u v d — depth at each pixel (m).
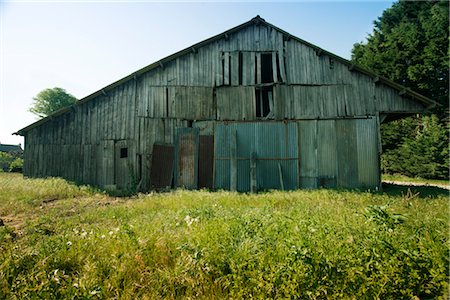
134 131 12.36
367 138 11.87
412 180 20.95
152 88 12.52
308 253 2.91
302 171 11.93
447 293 2.66
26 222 5.49
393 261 2.89
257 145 12.14
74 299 2.54
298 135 12.13
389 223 3.90
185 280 2.87
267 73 14.42
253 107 12.39
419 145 22.66
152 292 2.75
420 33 24.53
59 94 42.28
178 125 12.37
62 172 12.35
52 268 3.14
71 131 12.51
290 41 12.77
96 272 2.97
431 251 3.09
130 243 3.57
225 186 11.94
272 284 2.70
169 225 4.54
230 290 2.78
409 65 25.11
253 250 3.20
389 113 12.07
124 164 12.24
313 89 12.37
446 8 23.91
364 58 28.22
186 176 12.00
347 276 2.74
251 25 12.94
